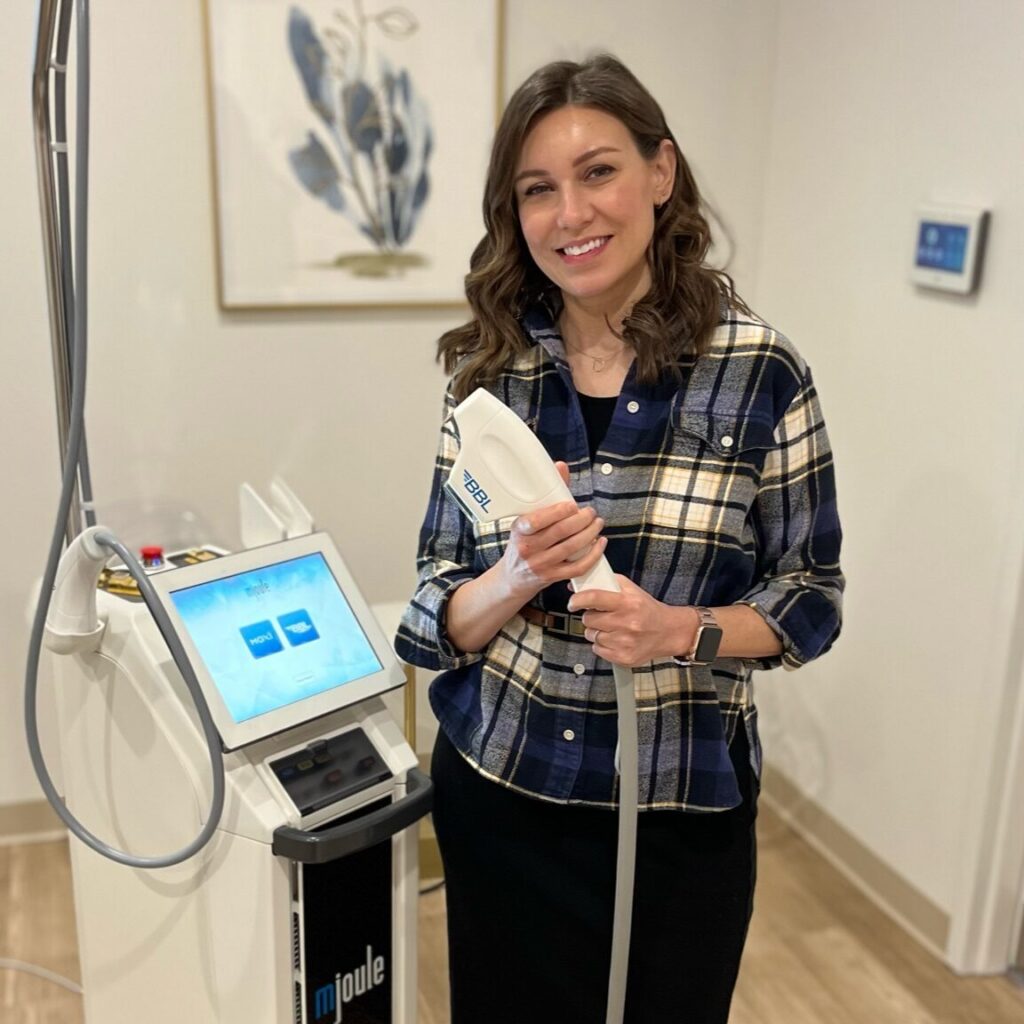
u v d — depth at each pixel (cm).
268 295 233
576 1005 147
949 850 220
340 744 146
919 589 220
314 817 139
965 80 197
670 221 130
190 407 236
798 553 133
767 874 250
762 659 134
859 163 226
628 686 125
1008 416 194
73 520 172
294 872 140
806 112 242
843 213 232
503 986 151
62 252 156
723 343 129
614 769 135
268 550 148
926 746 223
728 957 145
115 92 214
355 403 246
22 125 212
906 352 217
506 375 136
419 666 141
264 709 139
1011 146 188
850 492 238
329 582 152
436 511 143
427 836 241
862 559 236
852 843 248
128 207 221
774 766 275
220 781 133
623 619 121
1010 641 199
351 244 235
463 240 242
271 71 221
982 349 199
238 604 143
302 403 243
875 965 222
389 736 150
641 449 128
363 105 227
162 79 216
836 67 230
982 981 219
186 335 232
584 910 142
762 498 131
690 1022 146
